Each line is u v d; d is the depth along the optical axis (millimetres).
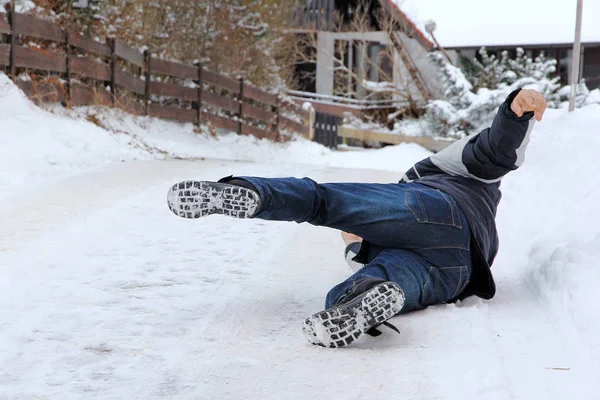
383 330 4828
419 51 33844
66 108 15141
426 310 5227
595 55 33625
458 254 5145
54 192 9273
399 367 4223
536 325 4902
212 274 6219
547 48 33406
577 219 6824
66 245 6961
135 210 8562
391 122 33938
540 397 3758
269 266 6523
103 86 17281
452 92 29938
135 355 4402
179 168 12328
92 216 8148
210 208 4750
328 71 39719
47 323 4926
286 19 30641
